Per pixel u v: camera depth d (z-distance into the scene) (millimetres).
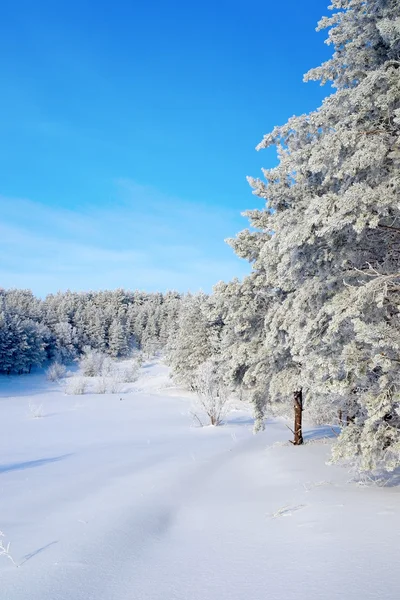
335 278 6902
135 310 113875
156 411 34719
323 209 5844
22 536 5289
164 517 6477
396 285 6340
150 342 101062
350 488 6996
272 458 11906
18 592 3480
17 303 95000
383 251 7469
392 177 5793
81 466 12164
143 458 13711
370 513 5062
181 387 51750
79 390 51125
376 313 6340
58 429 23766
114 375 64125
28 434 21312
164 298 139625
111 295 129375
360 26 7516
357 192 5594
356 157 5844
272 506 6496
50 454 14828
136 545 4922
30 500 7742
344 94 6605
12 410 35344
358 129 6301
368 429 6094
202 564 3986
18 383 64312
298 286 8766
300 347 7664
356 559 3510
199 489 8867
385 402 5668
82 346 90062
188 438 19969
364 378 6070
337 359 6391
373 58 7188
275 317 10445
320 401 11266
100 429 24047
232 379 14148
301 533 4609
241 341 14266
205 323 46906
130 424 26766
